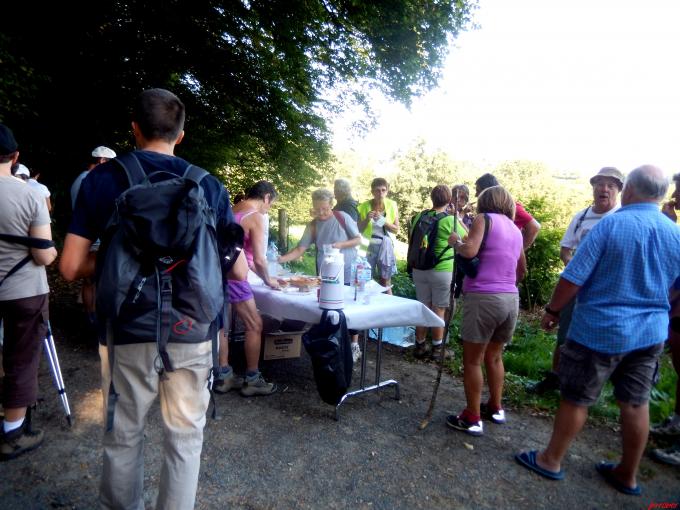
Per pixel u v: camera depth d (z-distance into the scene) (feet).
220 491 7.48
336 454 8.76
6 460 7.98
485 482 8.12
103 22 27.20
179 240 4.75
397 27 34.17
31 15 24.71
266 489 7.61
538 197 25.45
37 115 23.40
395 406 11.01
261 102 33.71
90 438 8.86
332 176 43.37
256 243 11.28
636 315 7.36
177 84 31.58
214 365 5.45
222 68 31.58
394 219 18.08
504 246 9.21
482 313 9.21
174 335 4.98
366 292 11.64
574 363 7.84
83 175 13.01
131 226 4.70
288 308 10.78
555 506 7.55
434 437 9.59
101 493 5.47
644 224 7.38
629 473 7.91
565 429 8.05
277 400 11.02
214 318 5.25
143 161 5.28
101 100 28.12
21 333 7.87
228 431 9.43
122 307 4.81
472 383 9.60
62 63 26.30
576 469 8.67
